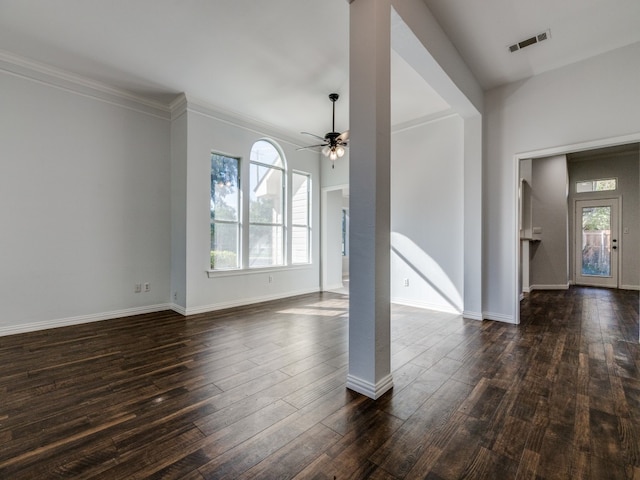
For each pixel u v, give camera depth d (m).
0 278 3.42
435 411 1.95
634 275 6.86
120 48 3.30
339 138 4.22
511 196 4.00
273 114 4.98
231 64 3.58
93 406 2.02
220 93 4.30
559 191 6.86
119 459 1.53
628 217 6.95
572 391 2.21
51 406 2.02
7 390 2.23
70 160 3.87
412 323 4.00
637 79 3.17
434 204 4.73
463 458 1.54
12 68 3.46
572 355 2.90
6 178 3.45
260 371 2.55
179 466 1.48
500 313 4.12
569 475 1.43
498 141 4.09
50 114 3.71
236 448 1.61
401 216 5.12
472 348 3.10
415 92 4.09
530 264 6.97
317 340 3.34
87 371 2.54
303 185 6.27
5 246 3.45
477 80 3.89
